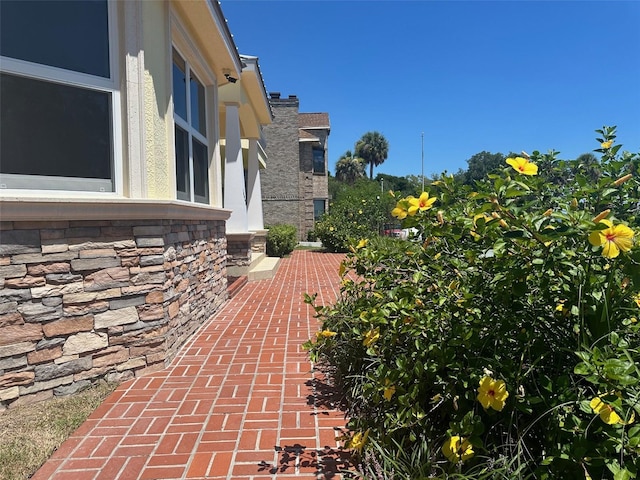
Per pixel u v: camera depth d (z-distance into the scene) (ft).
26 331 10.84
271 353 14.87
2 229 10.40
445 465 7.23
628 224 7.72
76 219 11.49
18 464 8.34
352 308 12.74
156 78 14.46
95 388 11.89
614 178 9.39
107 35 12.66
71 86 11.90
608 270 6.47
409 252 10.45
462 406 7.43
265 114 37.99
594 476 5.90
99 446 9.04
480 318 7.64
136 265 12.76
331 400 11.25
